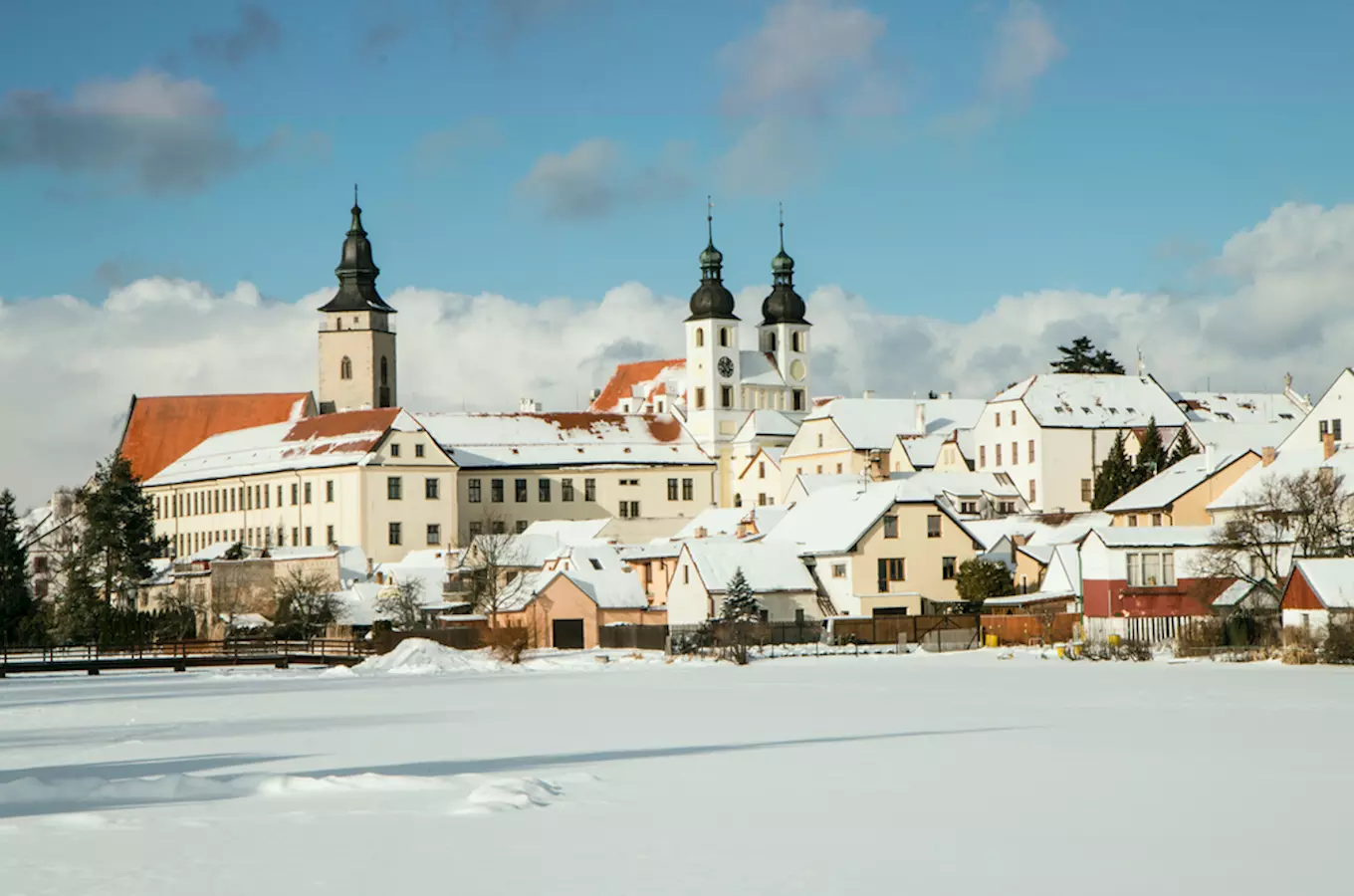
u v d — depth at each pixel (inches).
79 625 6131.9
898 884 1152.8
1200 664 3713.1
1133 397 7490.2
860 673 3693.4
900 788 1610.5
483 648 4970.5
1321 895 1117.7
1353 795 1541.6
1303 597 3858.3
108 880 1175.0
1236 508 4879.4
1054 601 4972.9
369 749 2090.3
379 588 6190.9
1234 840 1315.2
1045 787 1608.0
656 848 1284.4
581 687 3393.2
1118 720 2311.8
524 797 1519.4
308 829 1373.0
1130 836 1333.7
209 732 2434.8
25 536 7667.3
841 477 6771.7
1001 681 3253.0
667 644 4795.8
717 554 5428.2
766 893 1125.1
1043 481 7185.0
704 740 2123.5
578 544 6491.1
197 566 6825.8
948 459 7711.6
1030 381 7431.1
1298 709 2454.5
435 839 1323.8
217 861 1238.9
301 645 5275.6
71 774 1870.1
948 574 5477.4
